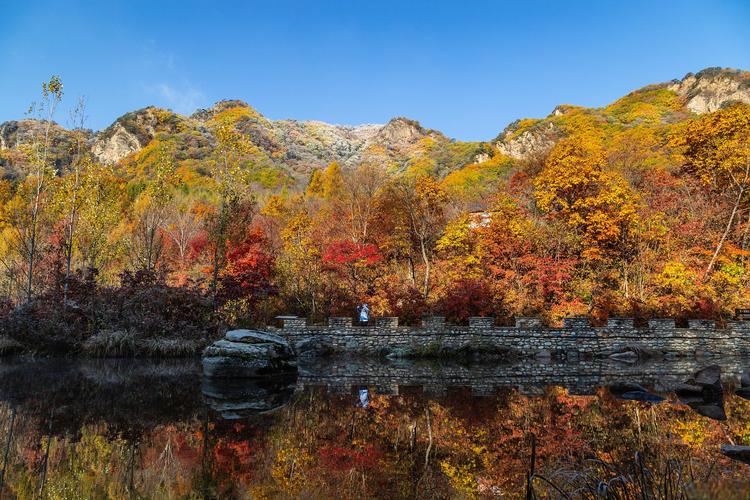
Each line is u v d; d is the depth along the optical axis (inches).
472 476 250.7
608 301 929.5
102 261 1078.4
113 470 259.1
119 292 781.3
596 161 1155.9
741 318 861.8
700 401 445.7
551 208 1171.9
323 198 2166.6
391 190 1370.6
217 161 966.4
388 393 490.0
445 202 1421.0
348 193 1535.4
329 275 1016.9
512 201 1316.4
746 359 768.3
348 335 783.7
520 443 309.7
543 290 962.7
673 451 285.3
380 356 770.2
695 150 1197.1
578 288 997.2
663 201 1163.3
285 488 235.6
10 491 228.1
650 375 622.5
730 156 1048.2
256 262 884.6
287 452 293.7
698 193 1159.0
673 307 925.8
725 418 374.9
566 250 1095.6
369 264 1066.7
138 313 756.6
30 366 613.9
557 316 919.0
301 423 363.3
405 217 1305.4
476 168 2596.0
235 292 820.0
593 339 794.2
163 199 1121.4
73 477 247.8
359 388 520.7
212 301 796.0
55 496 222.8
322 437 325.7
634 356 780.0
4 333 719.1
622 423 360.5
